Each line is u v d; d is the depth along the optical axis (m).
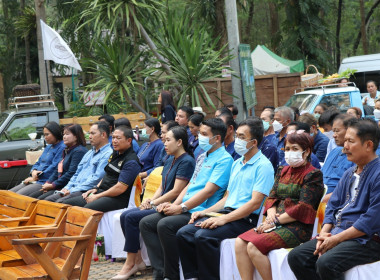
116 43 12.78
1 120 13.05
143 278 6.58
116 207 7.36
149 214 6.55
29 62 26.72
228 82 14.45
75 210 5.45
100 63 13.23
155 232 6.29
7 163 11.62
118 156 7.52
